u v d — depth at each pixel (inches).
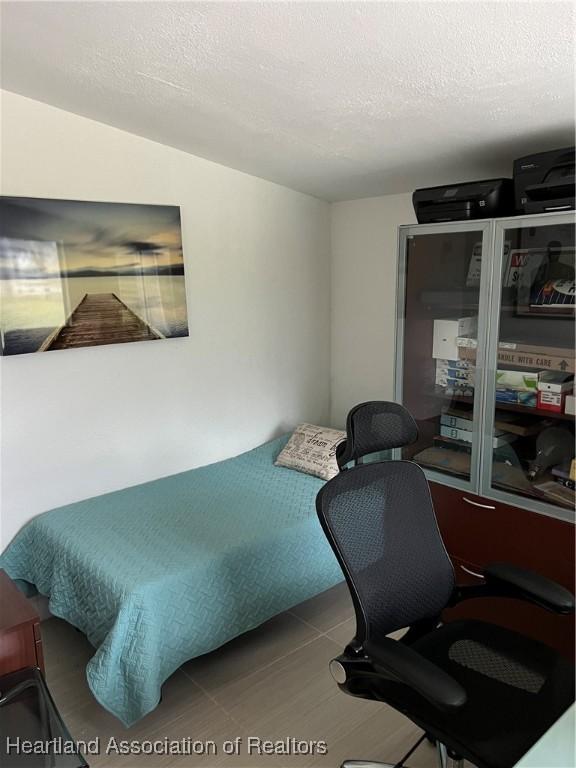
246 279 136.6
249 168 127.9
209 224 128.0
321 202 148.3
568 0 54.9
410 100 81.7
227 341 135.5
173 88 88.9
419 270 106.7
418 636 73.7
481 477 100.3
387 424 77.9
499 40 63.5
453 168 111.1
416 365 111.1
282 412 150.1
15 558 107.0
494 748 54.1
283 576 100.4
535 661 64.6
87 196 109.4
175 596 85.9
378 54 69.8
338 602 114.7
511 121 85.2
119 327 115.5
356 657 63.9
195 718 85.3
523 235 90.8
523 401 94.7
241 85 84.4
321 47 70.1
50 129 103.6
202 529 101.6
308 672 94.7
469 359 102.1
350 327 151.6
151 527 102.6
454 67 70.7
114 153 111.7
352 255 147.3
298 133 101.7
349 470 68.6
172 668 85.1
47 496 111.4
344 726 83.5
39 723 70.2
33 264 103.3
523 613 94.8
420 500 73.5
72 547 95.5
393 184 126.0
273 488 120.3
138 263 116.3
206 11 65.5
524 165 87.8
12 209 100.0
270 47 71.7
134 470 123.3
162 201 119.6
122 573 86.6
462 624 72.3
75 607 91.9
